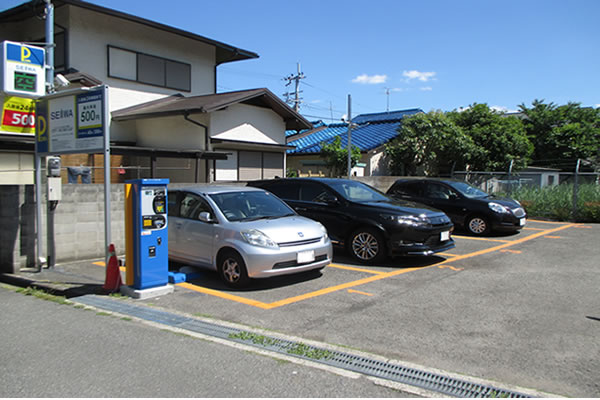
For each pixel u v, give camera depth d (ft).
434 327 14.90
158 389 10.69
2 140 37.88
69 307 17.35
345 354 12.75
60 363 12.18
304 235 20.47
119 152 40.63
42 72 22.56
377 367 11.94
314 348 13.11
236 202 22.48
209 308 17.11
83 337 14.11
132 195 18.78
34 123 23.44
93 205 26.55
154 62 56.59
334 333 14.43
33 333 14.51
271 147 54.75
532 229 39.91
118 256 27.63
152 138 52.42
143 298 18.33
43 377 11.36
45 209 24.63
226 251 20.21
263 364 12.10
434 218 24.99
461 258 26.43
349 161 64.64
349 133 65.46
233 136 50.42
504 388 10.73
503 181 54.90
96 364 12.10
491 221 35.14
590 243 31.86
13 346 13.42
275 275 19.31
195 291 19.51
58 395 10.43
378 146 74.18
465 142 72.54
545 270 23.18
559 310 16.56
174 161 51.67
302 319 15.80
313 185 28.37
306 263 20.26
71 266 24.62
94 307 17.34
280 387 10.80
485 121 79.51
